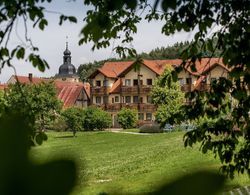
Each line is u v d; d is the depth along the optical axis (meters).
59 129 58.66
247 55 5.39
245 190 10.05
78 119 58.34
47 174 0.45
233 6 5.11
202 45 5.93
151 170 24.91
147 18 7.06
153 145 40.84
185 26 5.15
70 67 117.00
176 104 62.50
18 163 0.45
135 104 77.50
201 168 0.48
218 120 6.75
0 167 0.44
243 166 6.60
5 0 4.66
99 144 46.38
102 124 66.94
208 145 6.75
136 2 3.18
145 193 0.64
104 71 79.94
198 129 6.80
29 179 0.45
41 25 4.73
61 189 0.46
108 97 79.56
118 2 3.17
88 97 88.69
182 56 6.06
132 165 28.19
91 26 1.87
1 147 0.44
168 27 6.30
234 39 5.45
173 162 26.58
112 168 27.36
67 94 87.44
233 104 6.60
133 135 55.84
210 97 6.50
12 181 0.44
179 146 35.41
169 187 0.46
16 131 0.45
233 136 6.73
